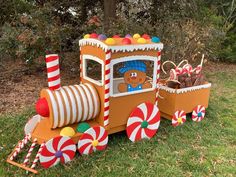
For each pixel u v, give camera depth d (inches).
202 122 122.3
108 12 177.2
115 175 85.7
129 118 101.4
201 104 124.5
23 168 86.7
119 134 109.2
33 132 93.0
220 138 111.0
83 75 104.7
